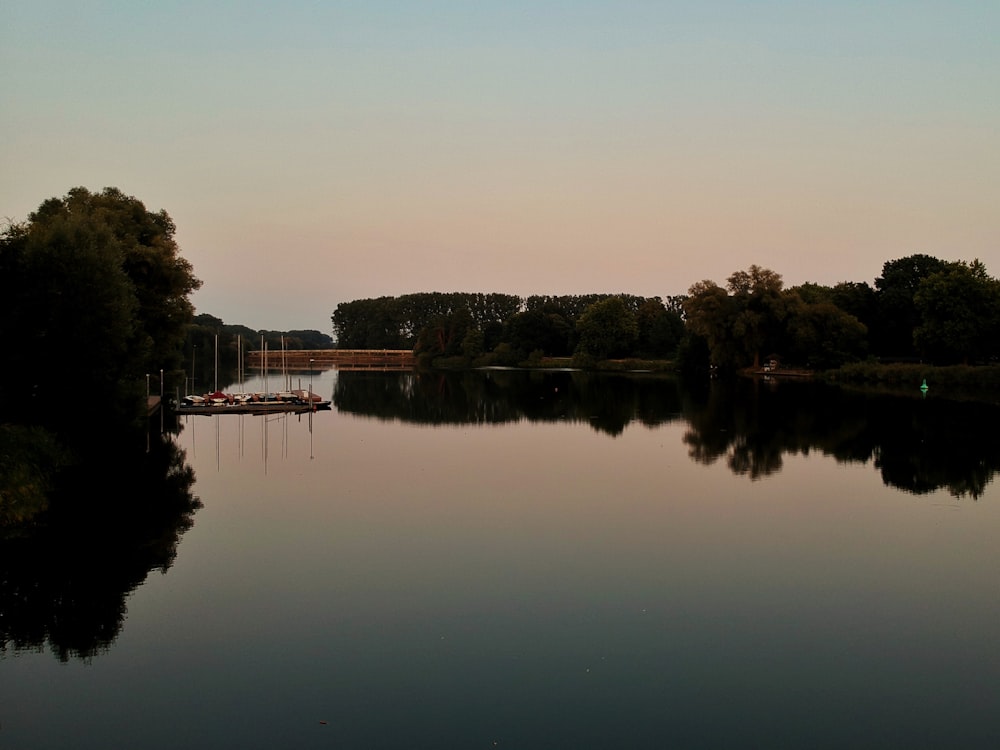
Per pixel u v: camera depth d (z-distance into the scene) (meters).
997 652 16.73
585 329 142.88
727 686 15.19
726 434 48.12
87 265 35.50
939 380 83.44
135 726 13.77
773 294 104.25
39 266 34.34
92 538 24.34
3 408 33.44
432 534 25.05
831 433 47.81
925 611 18.88
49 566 21.72
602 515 27.50
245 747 13.15
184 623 18.00
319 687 15.09
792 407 64.00
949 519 26.91
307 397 72.12
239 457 39.47
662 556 22.86
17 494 26.73
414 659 16.23
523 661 16.14
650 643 17.03
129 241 51.81
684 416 58.50
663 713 14.21
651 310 153.75
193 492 30.91
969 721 14.03
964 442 43.66
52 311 34.00
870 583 20.72
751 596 19.77
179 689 15.02
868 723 13.94
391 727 13.72
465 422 56.19
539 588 20.25
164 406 63.03
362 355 190.62
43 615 18.39
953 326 86.81
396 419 58.34
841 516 27.28
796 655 16.53
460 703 14.50
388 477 34.31
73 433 36.12
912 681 15.45
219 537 24.58
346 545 23.84
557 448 43.12
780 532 25.33
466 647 16.77
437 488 31.97
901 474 34.62
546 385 98.12
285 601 19.28
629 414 60.44
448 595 19.73
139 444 43.62
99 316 35.56
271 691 14.93
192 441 45.06
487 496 30.48
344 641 17.06
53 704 14.52
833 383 90.25
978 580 20.97
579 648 16.77
